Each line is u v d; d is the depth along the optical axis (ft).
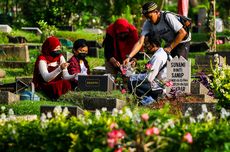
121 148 35.29
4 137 38.96
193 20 169.58
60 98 57.41
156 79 58.75
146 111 51.78
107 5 140.15
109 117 39.50
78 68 62.64
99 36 112.27
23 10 134.72
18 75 80.07
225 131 37.14
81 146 37.06
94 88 58.59
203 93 60.29
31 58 88.94
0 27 111.14
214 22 101.60
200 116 40.32
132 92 56.70
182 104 51.26
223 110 40.70
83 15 136.46
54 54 62.54
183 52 63.16
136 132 35.70
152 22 63.00
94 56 92.58
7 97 56.29
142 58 76.28
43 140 38.14
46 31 106.01
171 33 62.95
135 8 138.10
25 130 38.99
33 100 58.29
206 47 101.71
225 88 50.11
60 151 37.96
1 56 86.43
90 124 38.22
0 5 144.56
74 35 112.06
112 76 62.44
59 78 61.87
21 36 107.65
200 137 36.63
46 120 39.81
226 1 180.55
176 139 36.32
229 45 104.01
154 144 36.06
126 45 67.87
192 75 69.77
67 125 38.47
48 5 133.08
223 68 54.44
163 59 59.06
